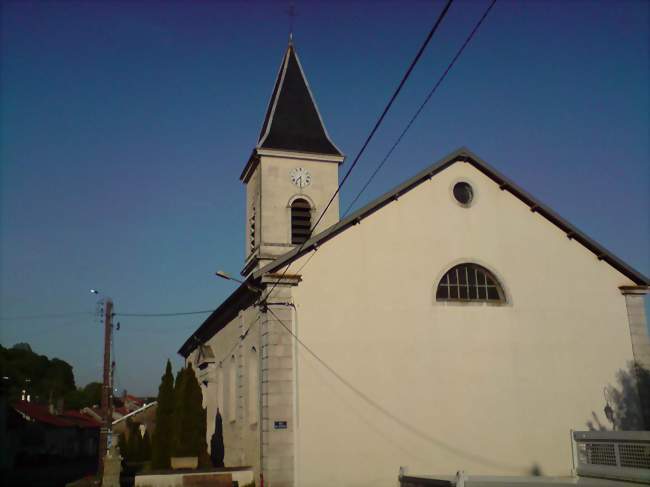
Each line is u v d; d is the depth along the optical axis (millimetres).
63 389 88750
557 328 20078
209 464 22531
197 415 22828
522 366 19531
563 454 19078
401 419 18250
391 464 17875
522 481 15180
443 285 19844
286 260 18438
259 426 18453
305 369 17938
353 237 19219
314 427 17594
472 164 20875
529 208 20891
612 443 16000
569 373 19797
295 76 29656
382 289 19047
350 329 18500
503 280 20094
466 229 20219
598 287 20703
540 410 19297
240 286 20312
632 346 20438
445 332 19203
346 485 17438
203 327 30469
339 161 27984
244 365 21500
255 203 28391
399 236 19594
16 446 45500
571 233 20797
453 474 18250
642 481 14727
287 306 18188
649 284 20922
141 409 46906
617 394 19906
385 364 18516
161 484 18500
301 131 28266
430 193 20234
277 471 17078
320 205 27359
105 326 29500
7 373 74812
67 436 60906
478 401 18938
